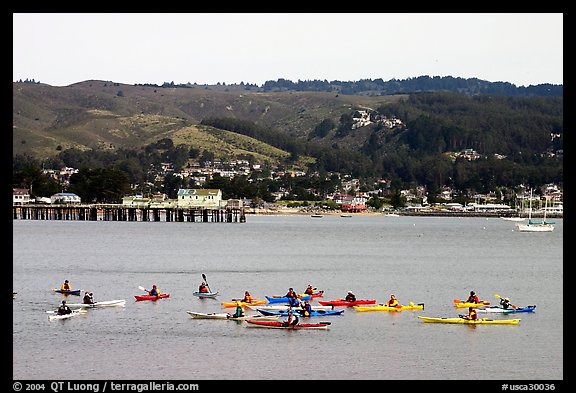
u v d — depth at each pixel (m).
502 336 83.44
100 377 66.75
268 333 83.62
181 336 81.56
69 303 101.81
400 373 69.06
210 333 83.19
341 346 78.31
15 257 168.62
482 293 118.75
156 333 82.88
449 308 101.75
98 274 137.38
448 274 145.25
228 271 145.12
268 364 71.31
